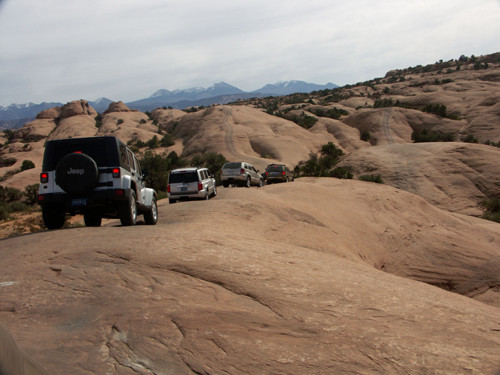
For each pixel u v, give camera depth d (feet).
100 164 30.40
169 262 18.10
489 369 9.35
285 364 9.70
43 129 581.94
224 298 14.34
